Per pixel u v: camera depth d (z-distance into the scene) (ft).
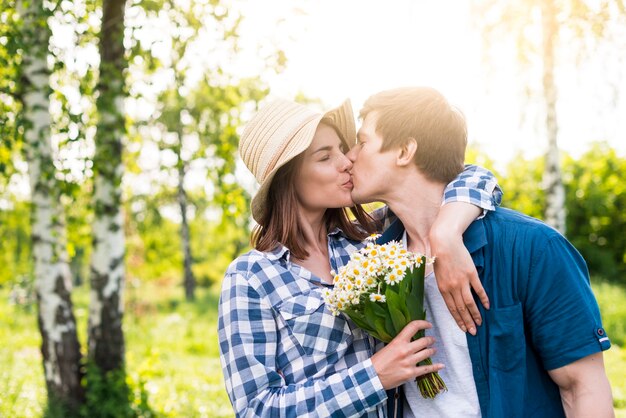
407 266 5.31
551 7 21.30
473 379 5.55
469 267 5.25
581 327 5.05
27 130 15.66
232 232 46.91
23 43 14.12
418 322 5.33
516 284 5.32
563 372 5.16
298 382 5.79
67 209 17.29
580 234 55.16
